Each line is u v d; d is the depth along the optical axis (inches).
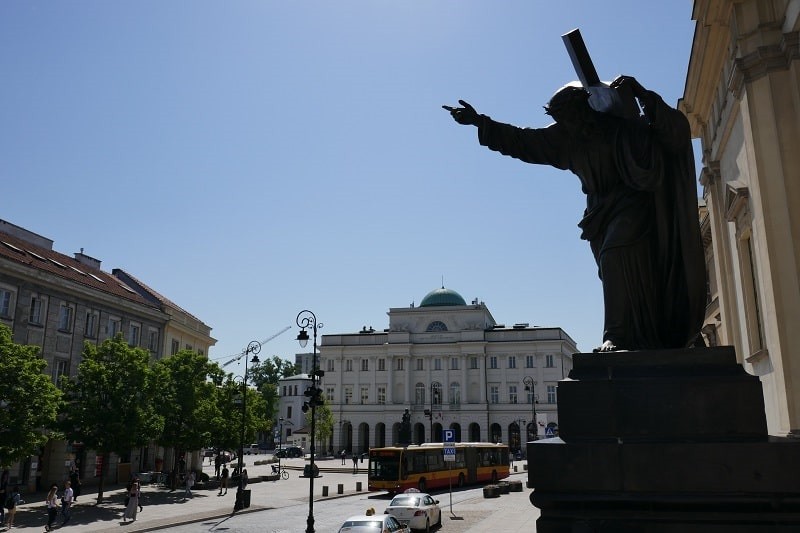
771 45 627.5
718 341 1061.8
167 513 1242.6
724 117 814.5
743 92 657.0
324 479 2364.7
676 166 204.4
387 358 4133.9
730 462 154.5
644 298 200.8
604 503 159.8
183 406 1676.9
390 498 1576.0
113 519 1136.2
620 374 177.3
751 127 636.1
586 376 179.9
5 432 1050.7
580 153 216.8
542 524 163.0
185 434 1665.8
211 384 1779.0
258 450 4773.6
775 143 616.7
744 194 705.0
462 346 4003.4
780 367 592.1
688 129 202.5
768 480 151.4
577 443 166.7
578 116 211.6
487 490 1509.6
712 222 911.7
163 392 1630.2
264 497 1635.1
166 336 2100.1
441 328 4128.9
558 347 3882.9
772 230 609.3
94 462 1737.2
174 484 1706.4
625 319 200.2
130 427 1350.9
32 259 1585.9
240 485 1302.9
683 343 197.5
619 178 212.2
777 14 642.2
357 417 4121.6
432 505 1018.7
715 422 163.3
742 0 665.6
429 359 4087.1
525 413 3846.0
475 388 3981.3
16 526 1047.0
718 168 900.6
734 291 854.5
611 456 161.9
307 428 4060.0
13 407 1071.0
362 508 1350.9
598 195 216.7
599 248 217.9
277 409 5152.6
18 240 1690.5
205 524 1111.0
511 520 1067.3
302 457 4170.8
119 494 1561.3
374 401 4124.0
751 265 754.2
